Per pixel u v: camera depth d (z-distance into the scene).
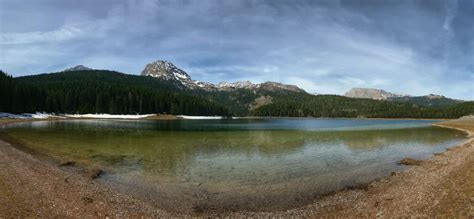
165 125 94.44
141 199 18.17
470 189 17.42
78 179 21.77
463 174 21.47
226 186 21.53
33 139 45.91
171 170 26.33
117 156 32.78
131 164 28.61
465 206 14.97
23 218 13.79
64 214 14.72
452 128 94.69
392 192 19.14
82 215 14.75
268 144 45.06
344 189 20.92
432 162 30.28
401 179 22.88
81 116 144.00
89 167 26.81
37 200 16.36
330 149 40.19
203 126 92.88
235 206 17.41
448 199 16.28
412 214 14.88
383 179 23.53
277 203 17.95
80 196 17.53
